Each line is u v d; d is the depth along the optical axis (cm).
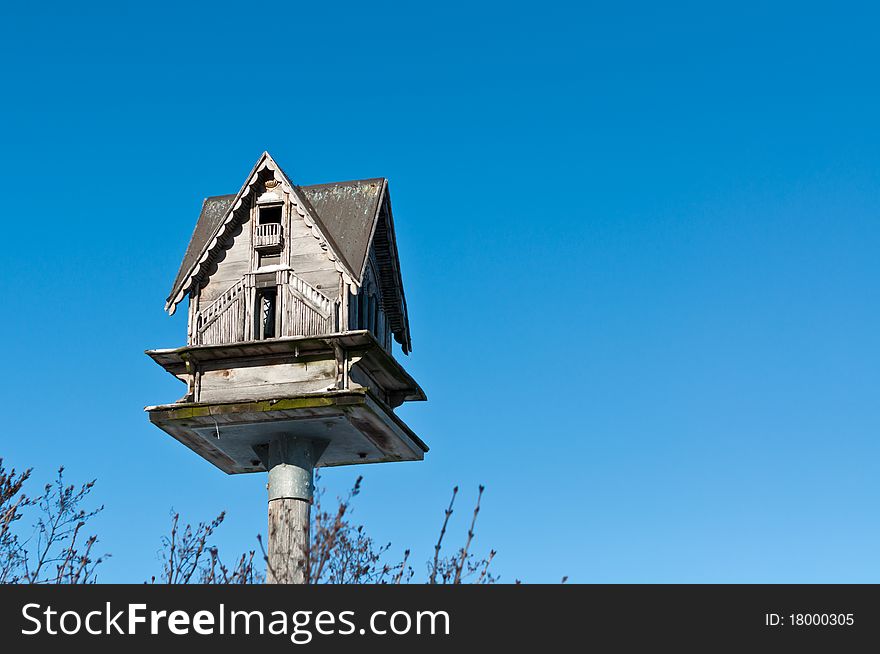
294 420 2212
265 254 2320
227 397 2233
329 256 2253
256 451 2344
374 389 2381
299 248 2291
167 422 2206
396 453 2448
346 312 2222
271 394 2214
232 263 2316
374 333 2406
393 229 2455
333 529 1350
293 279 2270
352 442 2367
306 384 2209
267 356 2241
